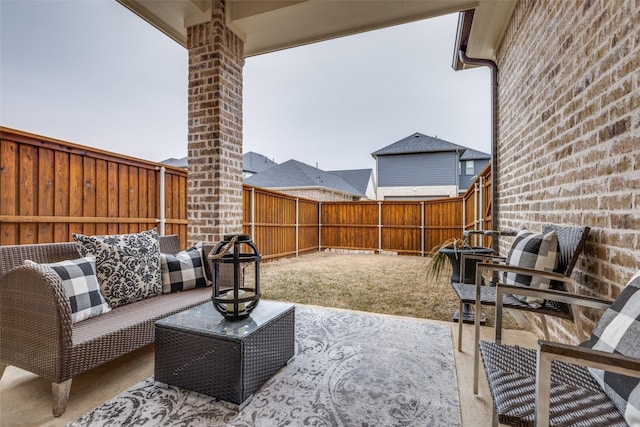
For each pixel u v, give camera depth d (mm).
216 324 1742
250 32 3701
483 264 1745
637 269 1332
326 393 1705
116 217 3256
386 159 16125
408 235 8258
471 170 16578
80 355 1546
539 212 2453
